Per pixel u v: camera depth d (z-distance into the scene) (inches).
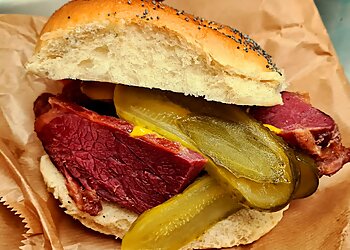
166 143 9.4
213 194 9.5
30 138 11.7
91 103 10.7
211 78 9.7
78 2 9.9
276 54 13.7
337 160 10.6
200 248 10.1
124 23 9.5
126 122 9.7
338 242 10.2
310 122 10.5
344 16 17.4
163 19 9.5
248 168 9.3
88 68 9.8
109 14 9.5
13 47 12.4
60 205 10.2
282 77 10.2
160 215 9.3
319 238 10.5
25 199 9.9
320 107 13.2
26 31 12.6
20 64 12.3
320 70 13.6
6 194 10.0
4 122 11.7
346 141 12.6
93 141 9.9
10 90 12.0
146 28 9.5
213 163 9.3
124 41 9.6
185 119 9.6
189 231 9.4
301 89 13.4
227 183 9.3
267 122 10.5
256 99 9.8
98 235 10.4
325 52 13.8
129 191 9.9
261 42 13.8
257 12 14.0
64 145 10.2
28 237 9.6
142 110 9.7
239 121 9.8
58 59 9.8
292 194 9.6
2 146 10.5
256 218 10.2
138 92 9.8
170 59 9.6
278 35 13.9
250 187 9.3
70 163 10.2
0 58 12.2
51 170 10.4
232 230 10.1
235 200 9.4
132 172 9.8
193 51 9.5
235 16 14.0
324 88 13.4
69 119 10.0
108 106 10.6
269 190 9.4
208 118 9.7
